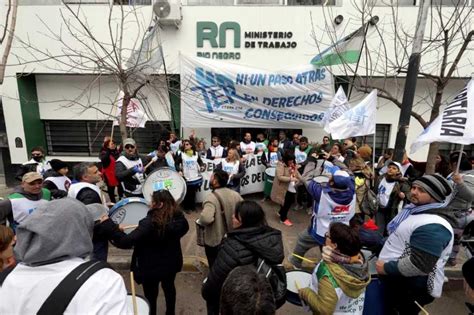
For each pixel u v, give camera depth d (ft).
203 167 22.20
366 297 7.92
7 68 27.61
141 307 6.49
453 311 11.82
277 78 26.27
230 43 28.04
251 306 3.72
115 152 21.59
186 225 9.66
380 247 9.73
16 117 28.63
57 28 27.12
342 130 16.60
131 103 20.81
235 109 26.94
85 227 4.17
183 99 26.43
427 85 27.73
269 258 7.10
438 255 6.97
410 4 26.63
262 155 24.61
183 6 27.48
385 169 16.49
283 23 27.61
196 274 14.23
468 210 12.34
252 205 7.78
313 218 12.12
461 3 22.84
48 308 3.44
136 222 12.40
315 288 7.13
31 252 3.71
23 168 18.81
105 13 26.78
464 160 14.97
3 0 26.23
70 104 27.22
